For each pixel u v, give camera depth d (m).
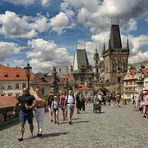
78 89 176.00
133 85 141.50
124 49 198.62
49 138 19.19
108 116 37.66
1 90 121.44
